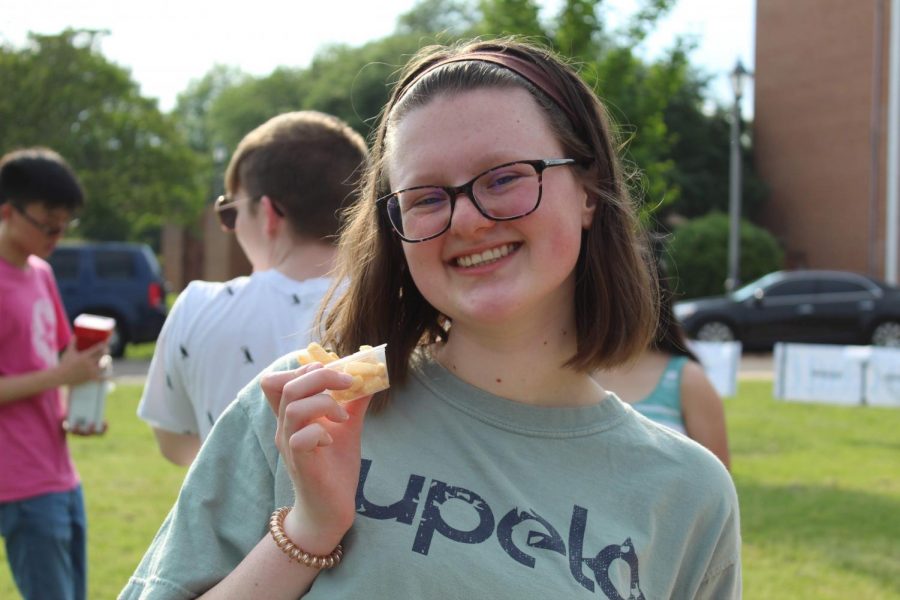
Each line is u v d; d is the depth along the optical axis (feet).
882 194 96.07
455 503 4.62
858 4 97.66
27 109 92.43
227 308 8.21
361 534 4.50
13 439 10.94
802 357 41.16
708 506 5.08
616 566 4.69
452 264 4.86
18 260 11.48
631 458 5.06
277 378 4.33
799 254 105.19
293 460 4.21
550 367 5.17
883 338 60.39
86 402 11.43
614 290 5.26
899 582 16.39
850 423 34.45
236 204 8.95
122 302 54.65
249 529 4.66
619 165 5.35
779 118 107.34
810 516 20.85
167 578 4.55
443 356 5.23
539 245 4.76
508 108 4.80
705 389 9.77
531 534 4.60
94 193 97.45
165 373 8.57
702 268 85.92
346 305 5.29
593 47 32.63
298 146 8.56
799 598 15.44
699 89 115.65
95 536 18.97
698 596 5.13
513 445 4.91
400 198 4.88
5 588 16.10
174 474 24.73
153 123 102.58
